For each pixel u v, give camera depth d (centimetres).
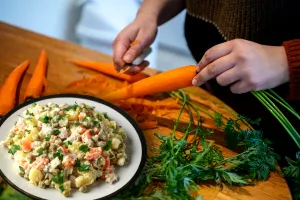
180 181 96
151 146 113
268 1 118
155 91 121
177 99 128
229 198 100
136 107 124
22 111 109
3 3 230
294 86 108
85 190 93
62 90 128
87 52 143
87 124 99
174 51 218
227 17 126
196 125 121
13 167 96
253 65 106
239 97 136
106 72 135
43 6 227
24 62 134
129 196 95
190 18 142
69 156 93
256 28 123
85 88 130
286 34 124
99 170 95
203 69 110
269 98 120
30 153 94
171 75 117
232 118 123
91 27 227
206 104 128
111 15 223
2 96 120
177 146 103
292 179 108
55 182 92
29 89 123
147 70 138
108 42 228
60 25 230
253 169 103
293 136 109
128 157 103
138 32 130
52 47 143
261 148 104
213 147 112
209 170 101
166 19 148
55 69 135
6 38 145
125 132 109
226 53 108
